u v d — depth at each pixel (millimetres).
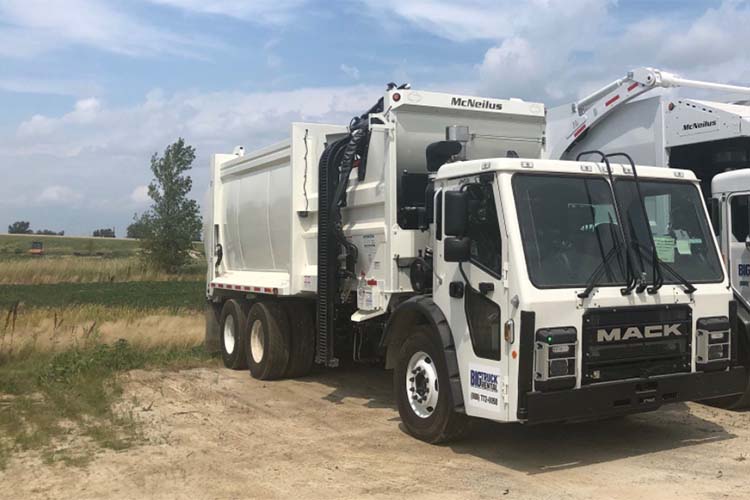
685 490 5648
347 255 8695
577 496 5574
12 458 6781
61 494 5824
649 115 10336
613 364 6203
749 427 7625
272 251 11047
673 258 6703
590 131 11273
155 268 44625
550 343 5875
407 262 7906
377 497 5652
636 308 6301
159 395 9688
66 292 31281
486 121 8852
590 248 6328
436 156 7797
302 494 5758
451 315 6801
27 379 10359
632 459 6539
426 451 6910
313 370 11586
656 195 6832
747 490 5629
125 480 6164
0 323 13727
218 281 12680
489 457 6680
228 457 6820
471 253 6531
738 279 8289
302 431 7781
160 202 45125
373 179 8406
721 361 6652
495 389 6184
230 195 12633
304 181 10047
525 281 5961
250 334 11188
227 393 9859
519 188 6262
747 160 9641
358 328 8906
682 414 8195
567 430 7578
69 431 7793
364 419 8289
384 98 8227
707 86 10383
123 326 14102
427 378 7113
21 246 96750
